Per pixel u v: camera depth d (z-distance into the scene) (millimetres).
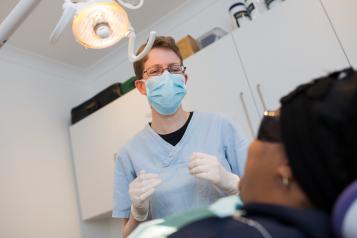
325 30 1572
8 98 2225
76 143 2422
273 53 1697
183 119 1236
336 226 395
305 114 451
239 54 1801
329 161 419
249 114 1708
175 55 1254
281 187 483
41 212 2115
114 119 2250
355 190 383
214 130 1190
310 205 458
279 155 493
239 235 438
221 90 1816
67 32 2252
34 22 2102
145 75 1237
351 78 464
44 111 2420
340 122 423
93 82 2844
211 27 2273
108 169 2207
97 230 2402
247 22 1816
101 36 1032
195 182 1098
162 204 1108
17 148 2145
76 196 2365
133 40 1061
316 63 1568
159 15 2367
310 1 1634
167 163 1172
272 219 459
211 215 506
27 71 2422
